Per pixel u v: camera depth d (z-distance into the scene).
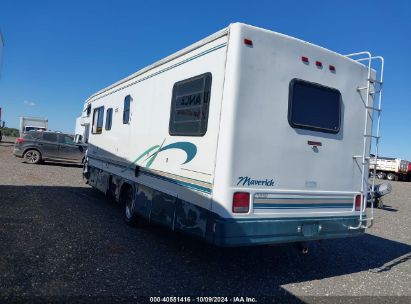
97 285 4.30
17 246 5.40
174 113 5.54
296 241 4.93
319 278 5.30
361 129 5.68
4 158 18.55
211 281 4.76
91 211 8.20
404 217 12.21
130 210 7.00
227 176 4.36
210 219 4.47
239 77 4.43
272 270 5.43
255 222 4.55
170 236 6.62
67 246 5.61
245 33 4.49
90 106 10.62
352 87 5.54
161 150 5.83
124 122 7.59
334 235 5.35
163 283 4.55
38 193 9.78
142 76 6.84
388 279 5.55
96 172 9.57
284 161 4.80
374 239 8.30
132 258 5.34
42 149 17.27
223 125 4.42
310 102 5.06
